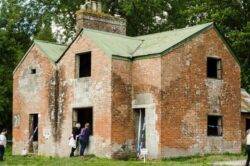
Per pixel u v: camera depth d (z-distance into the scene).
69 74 36.50
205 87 35.66
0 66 53.50
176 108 33.78
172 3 59.06
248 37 45.34
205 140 35.31
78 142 35.19
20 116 40.19
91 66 34.97
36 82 39.03
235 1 48.34
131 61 34.72
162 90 33.09
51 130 37.38
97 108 34.28
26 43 59.84
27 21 59.41
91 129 35.53
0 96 51.97
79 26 38.34
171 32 37.41
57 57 38.22
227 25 48.31
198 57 35.38
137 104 34.12
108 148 33.22
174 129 33.59
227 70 37.31
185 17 57.00
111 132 33.22
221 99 36.62
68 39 57.19
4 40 54.19
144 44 36.41
